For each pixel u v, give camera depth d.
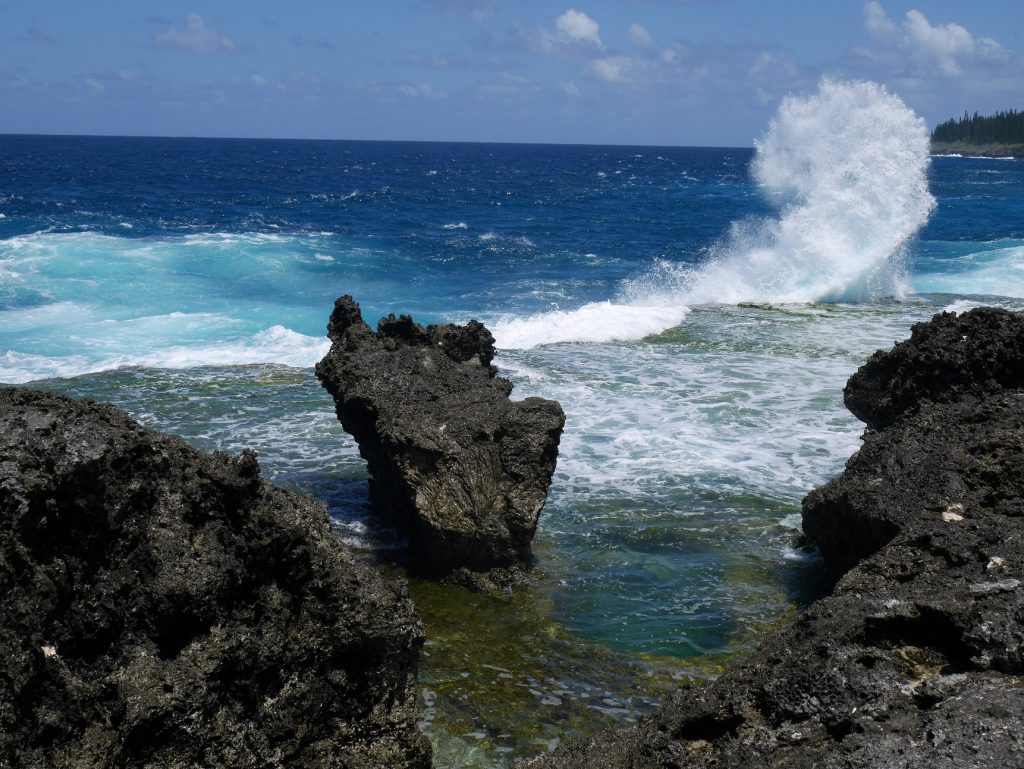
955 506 7.24
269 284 24.55
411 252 31.98
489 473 8.84
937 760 3.92
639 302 23.66
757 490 10.87
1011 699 4.26
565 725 6.37
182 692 4.45
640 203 61.31
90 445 4.57
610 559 9.16
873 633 5.08
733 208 57.41
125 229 35.00
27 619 4.08
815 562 9.09
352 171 99.62
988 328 9.79
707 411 13.83
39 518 4.23
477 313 21.97
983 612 4.90
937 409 8.83
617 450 12.16
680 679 7.00
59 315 19.73
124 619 4.50
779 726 4.70
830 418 13.56
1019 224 45.69
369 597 5.17
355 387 9.61
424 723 6.33
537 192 71.56
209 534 4.92
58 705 4.11
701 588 8.56
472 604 8.34
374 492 10.12
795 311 21.91
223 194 57.56
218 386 14.78
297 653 4.99
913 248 32.19
